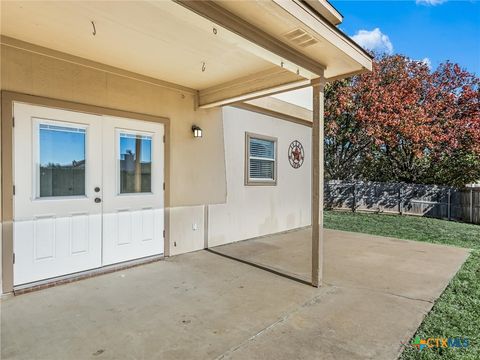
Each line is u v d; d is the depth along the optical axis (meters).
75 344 2.34
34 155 3.49
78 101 3.82
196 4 2.38
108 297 3.26
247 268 4.38
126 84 4.31
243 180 6.38
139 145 4.53
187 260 4.79
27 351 2.23
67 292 3.39
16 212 3.35
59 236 3.69
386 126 13.44
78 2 2.59
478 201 9.29
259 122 6.73
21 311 2.90
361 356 2.22
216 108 5.72
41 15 2.81
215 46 3.50
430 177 13.54
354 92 14.23
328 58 3.48
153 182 4.72
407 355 2.24
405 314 2.92
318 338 2.46
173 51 3.63
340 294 3.42
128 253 4.41
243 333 2.53
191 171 5.29
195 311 2.94
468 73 13.17
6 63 3.27
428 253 5.41
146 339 2.42
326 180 14.11
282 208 7.43
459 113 13.03
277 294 3.40
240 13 2.60
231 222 6.12
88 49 3.58
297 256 5.09
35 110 3.49
